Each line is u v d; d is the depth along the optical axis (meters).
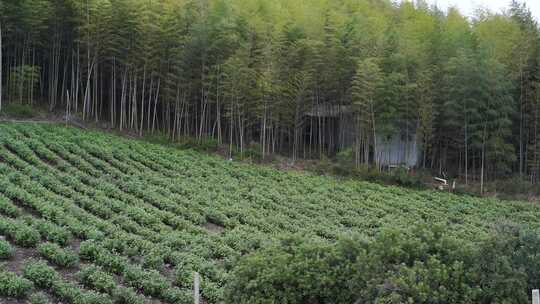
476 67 39.97
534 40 42.28
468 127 41.06
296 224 25.67
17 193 21.22
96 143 34.34
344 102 44.66
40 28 40.72
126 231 20.08
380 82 39.91
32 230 16.92
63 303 13.52
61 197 22.05
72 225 18.64
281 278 10.77
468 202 35.25
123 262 15.91
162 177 30.19
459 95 40.88
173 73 42.69
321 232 24.62
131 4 40.75
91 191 24.09
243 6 47.78
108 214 21.56
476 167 44.81
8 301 12.97
